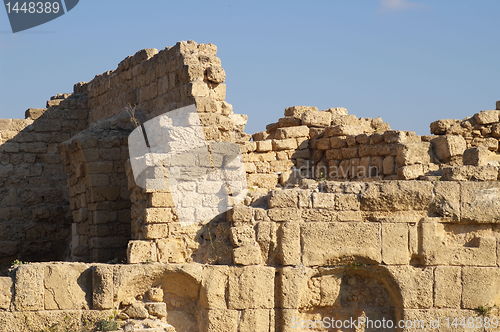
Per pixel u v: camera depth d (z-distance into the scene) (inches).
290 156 1289.4
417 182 1059.9
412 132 1296.8
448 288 1054.4
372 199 1053.8
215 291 1032.8
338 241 1047.6
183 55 1166.3
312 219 1050.1
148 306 1021.8
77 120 1550.2
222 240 1058.1
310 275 1047.6
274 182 1234.0
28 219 1505.9
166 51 1218.0
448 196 1061.1
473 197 1064.2
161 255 1056.8
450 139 1180.5
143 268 1019.3
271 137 1347.2
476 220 1063.6
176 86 1186.0
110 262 1128.8
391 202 1055.6
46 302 1000.9
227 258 1051.3
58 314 1000.9
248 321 1034.7
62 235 1513.3
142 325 1000.9
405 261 1052.5
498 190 1067.9
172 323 1038.4
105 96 1457.9
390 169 1205.7
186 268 1027.3
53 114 1540.4
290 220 1047.6
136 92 1321.4
